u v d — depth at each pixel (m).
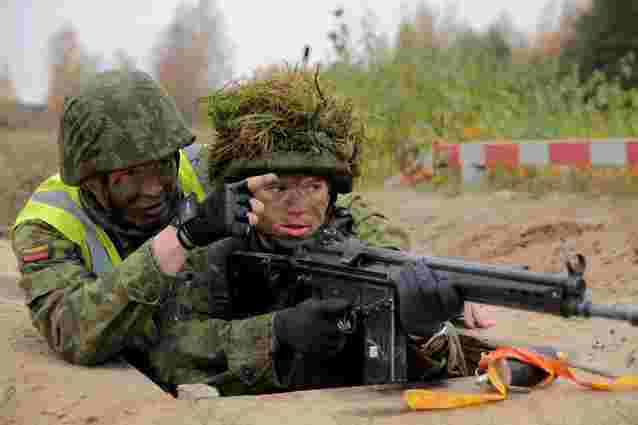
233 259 3.14
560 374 2.68
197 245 2.72
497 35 21.30
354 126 3.27
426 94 10.57
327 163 3.04
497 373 2.63
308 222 3.07
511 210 7.59
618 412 2.46
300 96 3.10
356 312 2.76
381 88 9.77
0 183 8.38
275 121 3.03
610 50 18.33
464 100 10.54
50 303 2.87
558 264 5.77
